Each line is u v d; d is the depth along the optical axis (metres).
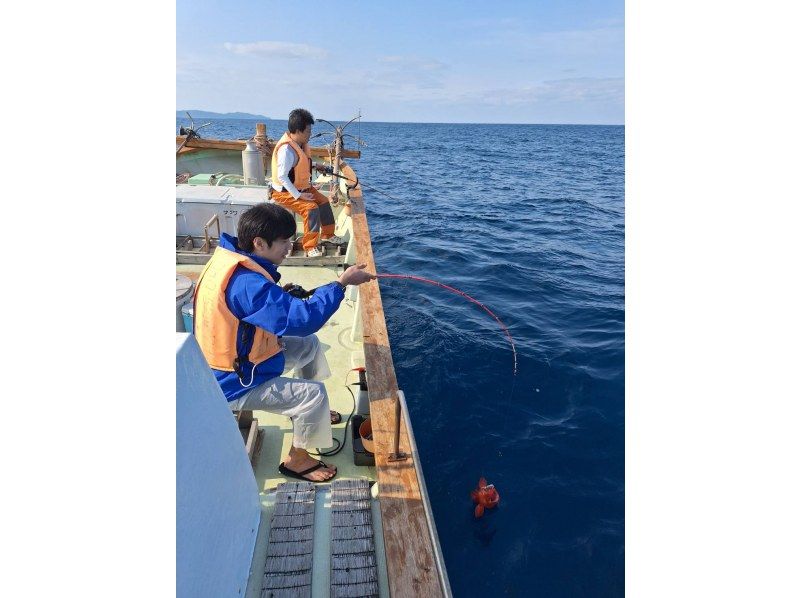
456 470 3.08
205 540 1.54
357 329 3.89
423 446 3.26
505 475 3.06
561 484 3.01
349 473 2.57
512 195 15.53
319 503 2.28
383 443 2.54
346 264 5.03
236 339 2.19
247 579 1.89
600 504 2.88
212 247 5.06
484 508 2.80
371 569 1.94
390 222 10.33
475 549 2.57
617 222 11.60
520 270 7.21
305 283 4.77
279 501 2.22
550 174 23.50
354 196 7.02
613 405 3.77
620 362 4.40
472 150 40.50
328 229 5.61
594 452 3.28
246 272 2.13
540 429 3.48
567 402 3.79
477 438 3.36
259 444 2.69
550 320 5.35
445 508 2.80
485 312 5.45
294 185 5.11
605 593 2.38
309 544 2.04
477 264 7.43
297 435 2.42
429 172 21.77
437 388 3.88
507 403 3.75
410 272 6.90
